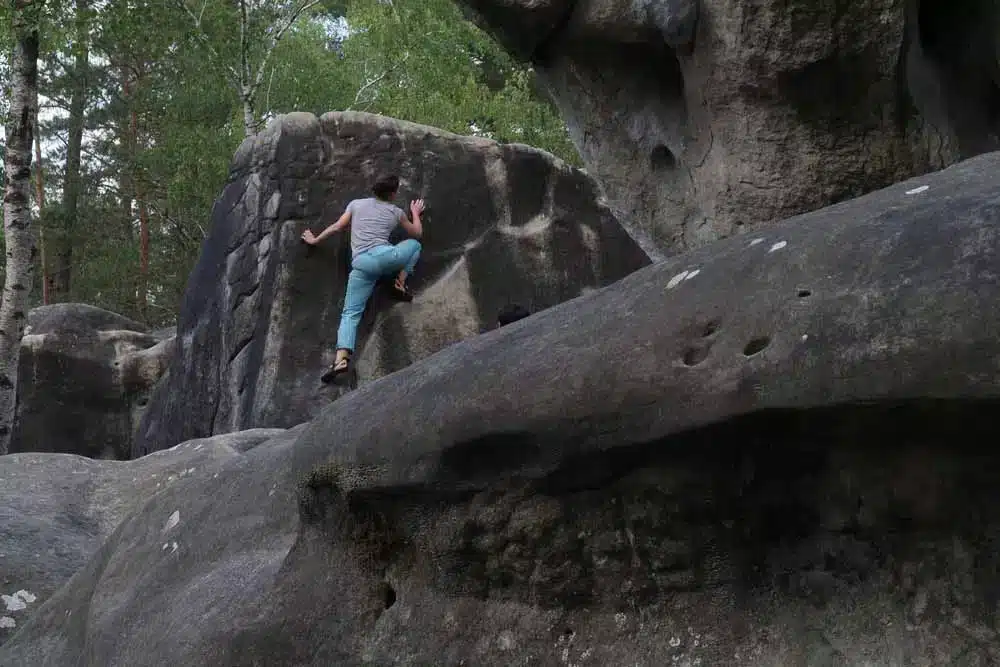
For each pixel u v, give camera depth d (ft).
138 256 73.31
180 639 8.57
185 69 60.49
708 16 13.03
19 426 39.19
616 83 14.55
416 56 56.59
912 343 5.12
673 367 6.04
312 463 7.90
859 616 5.99
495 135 64.28
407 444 7.20
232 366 29.94
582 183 31.91
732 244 6.56
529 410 6.54
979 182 5.71
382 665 7.52
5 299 30.45
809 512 6.10
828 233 5.88
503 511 6.99
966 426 5.29
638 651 6.64
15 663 11.14
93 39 36.32
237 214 31.14
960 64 13.23
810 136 13.12
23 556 15.30
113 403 40.34
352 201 28.50
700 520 6.36
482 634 7.23
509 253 30.53
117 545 11.30
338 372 27.48
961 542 5.67
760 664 6.23
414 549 7.66
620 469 6.40
